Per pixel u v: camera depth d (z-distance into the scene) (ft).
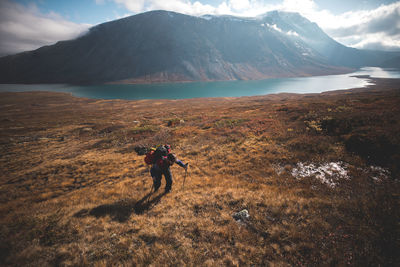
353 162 25.72
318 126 41.93
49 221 17.28
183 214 17.97
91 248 14.19
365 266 11.03
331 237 13.44
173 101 347.56
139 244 14.60
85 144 72.28
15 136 97.09
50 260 13.10
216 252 13.30
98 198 23.99
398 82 643.86
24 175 38.81
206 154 39.06
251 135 46.26
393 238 12.17
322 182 22.82
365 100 67.51
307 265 11.78
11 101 389.80
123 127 102.83
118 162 42.11
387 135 27.45
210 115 112.16
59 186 31.89
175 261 12.51
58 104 347.56
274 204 17.99
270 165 29.27
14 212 20.58
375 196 17.49
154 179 22.33
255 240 14.11
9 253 13.51
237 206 18.60
